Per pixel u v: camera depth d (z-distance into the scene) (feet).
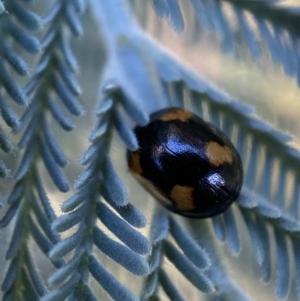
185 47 0.22
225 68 0.22
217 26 0.17
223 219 0.16
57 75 0.15
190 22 0.19
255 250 0.15
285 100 0.22
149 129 0.16
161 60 0.17
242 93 0.22
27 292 0.15
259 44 0.17
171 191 0.16
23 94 0.15
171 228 0.15
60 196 0.18
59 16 0.16
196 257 0.15
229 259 0.20
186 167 0.16
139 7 0.21
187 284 0.18
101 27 0.18
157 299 0.15
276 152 0.16
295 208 0.16
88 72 0.20
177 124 0.16
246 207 0.16
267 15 0.17
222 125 0.17
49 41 0.15
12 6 0.15
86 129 0.19
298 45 0.17
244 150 0.17
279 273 0.15
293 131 0.22
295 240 0.15
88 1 0.18
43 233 0.15
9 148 0.15
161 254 0.15
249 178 0.17
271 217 0.15
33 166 0.15
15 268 0.15
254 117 0.17
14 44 0.16
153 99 0.17
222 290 0.16
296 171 0.16
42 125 0.15
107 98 0.15
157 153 0.16
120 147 0.18
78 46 0.20
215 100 0.17
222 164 0.16
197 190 0.16
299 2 0.18
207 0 0.17
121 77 0.17
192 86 0.17
